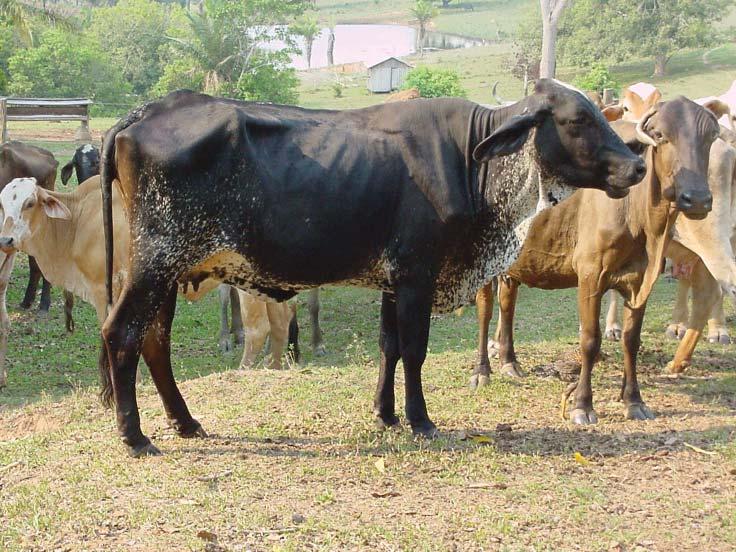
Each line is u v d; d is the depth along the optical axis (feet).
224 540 16.29
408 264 20.63
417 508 17.66
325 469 19.62
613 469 20.04
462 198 20.63
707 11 165.78
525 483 18.99
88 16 196.44
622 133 24.30
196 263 20.18
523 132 19.88
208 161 19.57
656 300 41.19
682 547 16.25
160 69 185.57
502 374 28.60
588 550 16.08
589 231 23.32
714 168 25.62
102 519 17.15
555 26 104.01
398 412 24.12
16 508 17.78
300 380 27.55
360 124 20.83
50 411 26.35
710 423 23.48
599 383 28.02
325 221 20.06
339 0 380.37
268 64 154.51
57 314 44.55
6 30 159.33
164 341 21.30
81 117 95.35
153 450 20.66
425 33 287.28
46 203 31.07
